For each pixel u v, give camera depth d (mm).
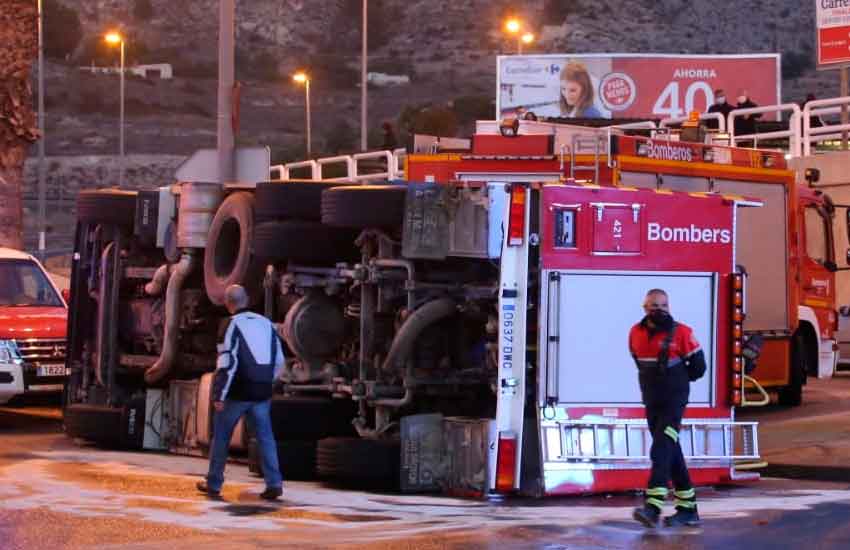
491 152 30000
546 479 22359
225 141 35969
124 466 26891
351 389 24047
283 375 25656
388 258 23672
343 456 23516
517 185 22469
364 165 51969
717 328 23984
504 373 22422
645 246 23328
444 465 23328
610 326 23031
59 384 34438
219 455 22859
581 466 22641
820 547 18797
